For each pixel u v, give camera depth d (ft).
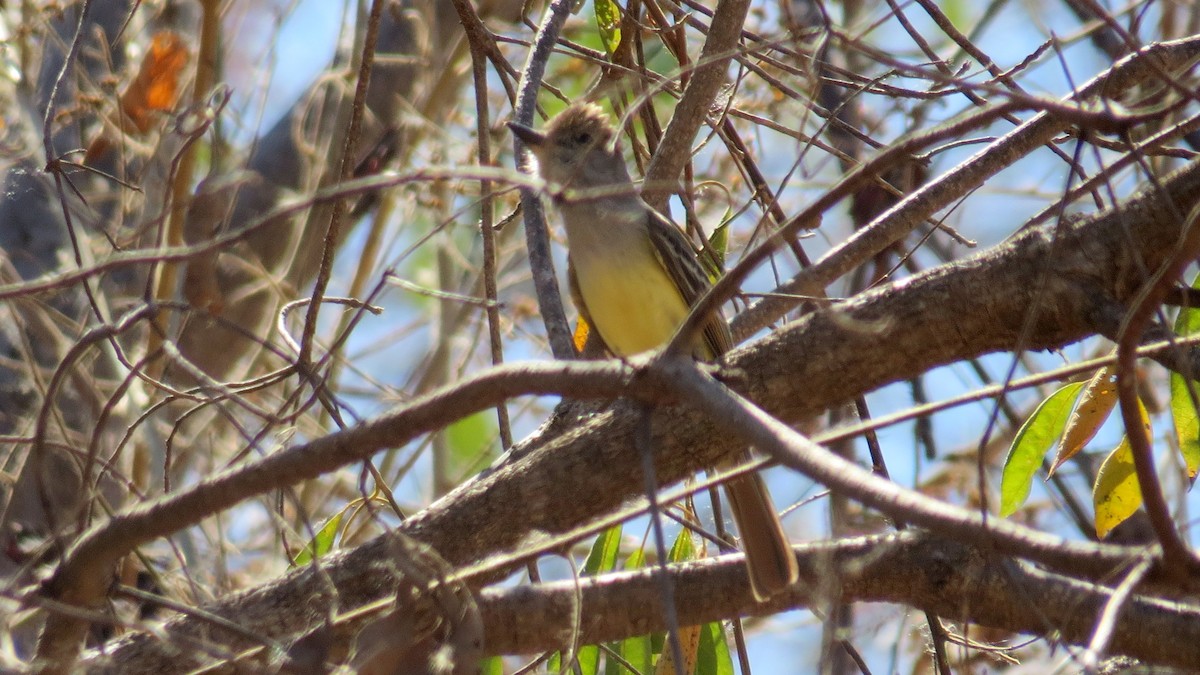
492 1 49.47
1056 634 21.34
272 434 32.27
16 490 31.24
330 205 41.68
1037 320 22.04
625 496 24.18
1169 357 22.07
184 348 41.55
